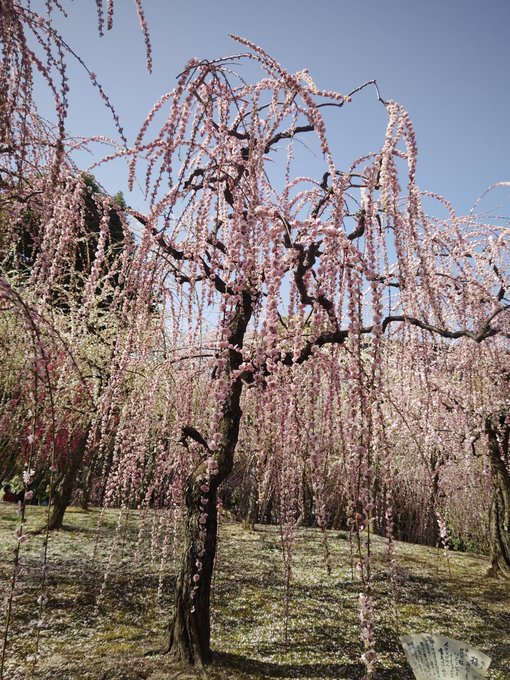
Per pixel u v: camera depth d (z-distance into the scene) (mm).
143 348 3742
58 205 2752
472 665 3150
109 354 4805
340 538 8555
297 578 5742
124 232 3422
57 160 2191
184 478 3822
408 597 5418
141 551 5941
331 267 2725
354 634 4191
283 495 2924
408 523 10172
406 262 2902
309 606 4797
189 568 3361
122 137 2473
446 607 5227
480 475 7445
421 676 3146
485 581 6551
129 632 3688
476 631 4598
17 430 3553
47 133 2822
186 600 3322
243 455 7832
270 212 2182
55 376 3553
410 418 5629
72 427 6066
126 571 5141
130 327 3295
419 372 3988
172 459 4164
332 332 2814
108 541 6301
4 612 3744
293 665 3477
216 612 4426
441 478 8352
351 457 2109
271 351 2123
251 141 2670
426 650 3305
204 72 2543
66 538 6266
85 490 8633
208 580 3387
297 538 8352
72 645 3375
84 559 5371
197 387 4258
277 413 2762
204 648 3279
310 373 2514
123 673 2996
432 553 8344
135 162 2814
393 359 4355
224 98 3008
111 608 4121
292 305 2492
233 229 2350
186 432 3377
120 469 3877
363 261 2104
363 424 1935
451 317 5367
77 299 5207
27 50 1960
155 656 3258
